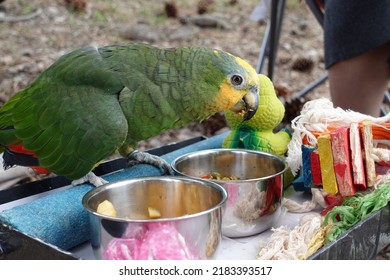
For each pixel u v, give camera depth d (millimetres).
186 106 1290
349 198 1222
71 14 4891
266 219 1226
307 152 1277
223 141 1539
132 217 1166
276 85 3121
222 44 4512
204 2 5430
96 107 1222
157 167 1438
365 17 1743
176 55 1290
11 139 1277
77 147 1218
